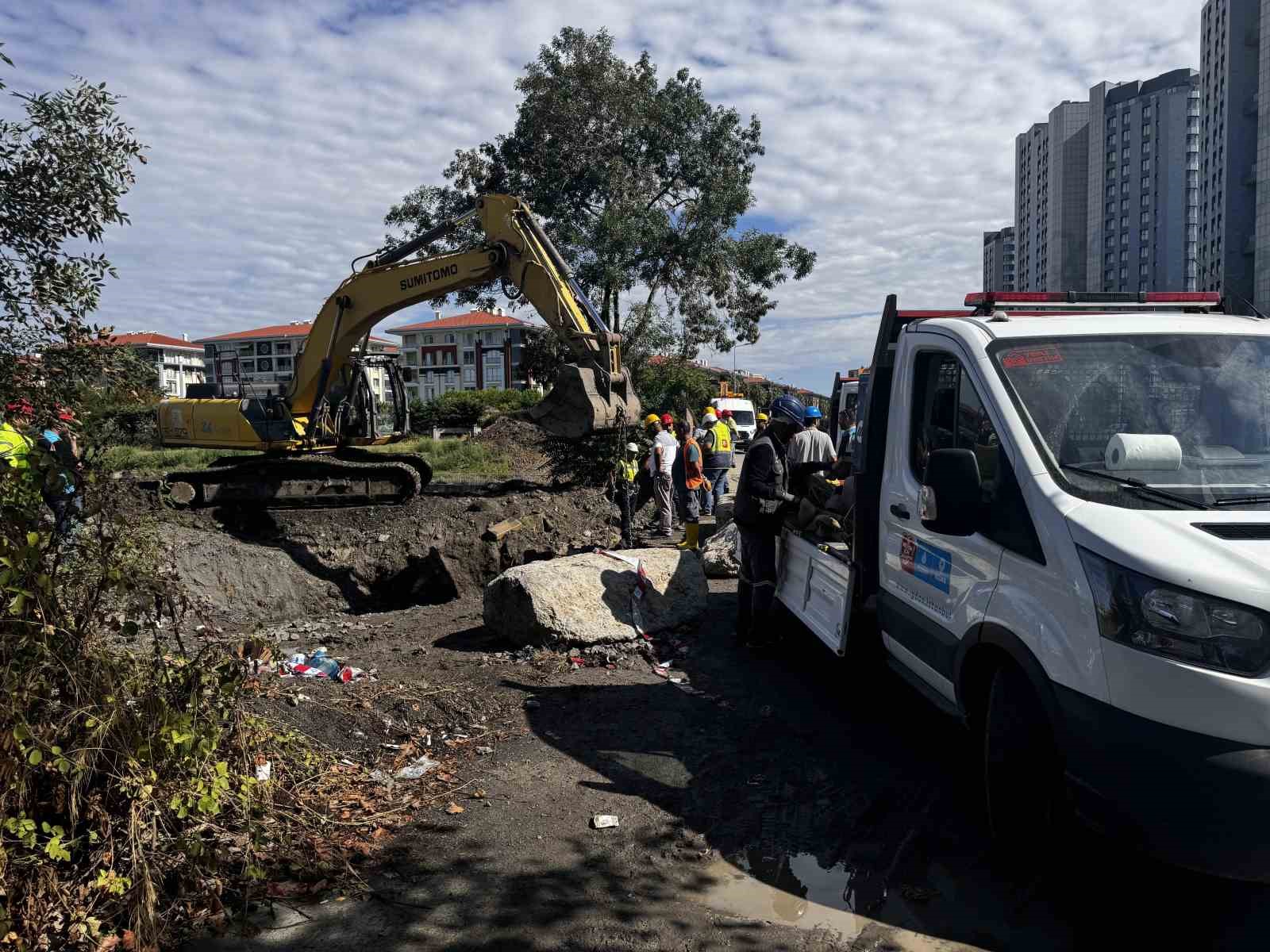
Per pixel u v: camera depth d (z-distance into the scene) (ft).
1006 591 11.53
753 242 110.01
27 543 10.25
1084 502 10.73
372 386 51.11
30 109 18.28
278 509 45.80
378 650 23.40
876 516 16.67
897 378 16.16
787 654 21.72
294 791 13.34
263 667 18.35
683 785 14.73
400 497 47.50
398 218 103.60
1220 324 13.51
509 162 101.71
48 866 9.93
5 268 18.21
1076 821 10.24
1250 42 246.88
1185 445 11.63
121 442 17.34
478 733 16.99
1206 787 8.68
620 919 10.94
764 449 21.27
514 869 12.11
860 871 12.00
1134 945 10.16
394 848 12.67
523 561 34.30
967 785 14.49
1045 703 10.44
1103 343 13.06
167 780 10.94
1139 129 455.22
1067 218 488.02
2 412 15.75
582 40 101.96
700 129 105.19
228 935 10.55
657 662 21.21
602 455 48.70
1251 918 10.64
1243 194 251.39
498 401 140.15
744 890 11.59
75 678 10.62
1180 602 9.02
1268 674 8.60
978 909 11.00
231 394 50.06
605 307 103.14
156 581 11.99
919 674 14.94
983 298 15.69
